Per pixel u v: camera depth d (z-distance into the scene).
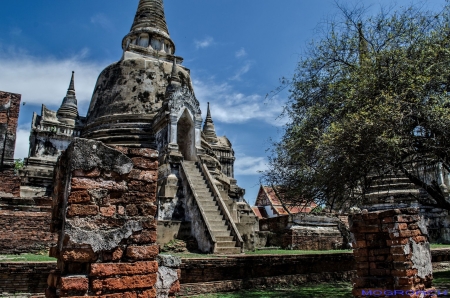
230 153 28.48
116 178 4.38
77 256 3.96
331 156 9.05
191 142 19.17
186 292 8.90
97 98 22.55
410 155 9.79
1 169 13.31
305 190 10.08
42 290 7.85
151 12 26.28
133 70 22.05
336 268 12.03
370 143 8.46
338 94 10.34
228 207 16.03
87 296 3.91
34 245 11.70
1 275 7.58
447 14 10.09
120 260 4.19
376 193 19.81
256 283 10.16
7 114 13.79
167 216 15.00
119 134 19.95
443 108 8.38
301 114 11.50
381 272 6.57
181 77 23.30
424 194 19.36
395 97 8.68
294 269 11.09
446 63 9.08
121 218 4.29
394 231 6.37
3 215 11.49
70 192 4.07
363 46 10.79
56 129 21.61
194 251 13.43
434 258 14.44
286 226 17.00
